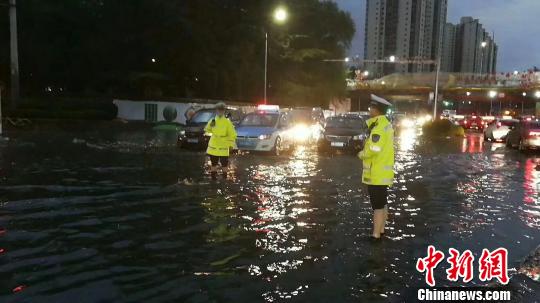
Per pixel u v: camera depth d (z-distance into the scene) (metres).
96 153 15.53
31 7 35.25
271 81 50.03
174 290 4.54
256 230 6.59
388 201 8.98
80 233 6.30
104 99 36.94
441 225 7.15
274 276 4.91
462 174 13.02
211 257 5.46
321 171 12.54
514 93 76.38
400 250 5.84
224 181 10.48
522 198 9.52
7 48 34.34
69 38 39.19
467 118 49.28
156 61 41.06
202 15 42.50
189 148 17.52
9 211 7.36
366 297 4.45
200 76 41.62
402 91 78.75
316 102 54.94
